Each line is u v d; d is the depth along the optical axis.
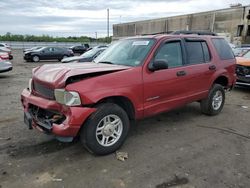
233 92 8.83
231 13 34.81
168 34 4.93
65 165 3.55
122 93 3.80
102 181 3.19
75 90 3.38
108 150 3.83
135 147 4.15
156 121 5.44
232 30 34.88
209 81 5.48
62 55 24.50
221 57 5.82
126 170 3.45
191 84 5.02
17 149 4.00
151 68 4.18
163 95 4.47
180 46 4.87
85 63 4.59
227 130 5.00
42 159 3.70
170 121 5.46
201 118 5.71
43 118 3.78
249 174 3.38
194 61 5.14
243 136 4.71
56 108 3.51
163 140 4.45
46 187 3.05
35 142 4.26
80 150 4.00
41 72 3.93
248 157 3.86
